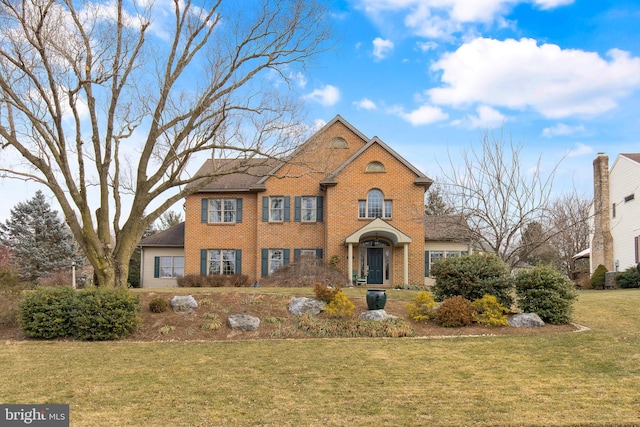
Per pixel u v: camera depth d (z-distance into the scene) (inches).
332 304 660.7
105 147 681.6
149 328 627.2
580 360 444.1
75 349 536.1
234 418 311.1
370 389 372.8
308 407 331.6
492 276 678.5
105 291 614.2
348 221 1146.0
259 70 723.4
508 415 307.7
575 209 1720.0
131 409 330.6
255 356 494.9
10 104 647.1
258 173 1258.6
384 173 1155.9
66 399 354.0
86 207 676.7
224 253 1226.0
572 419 298.2
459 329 613.3
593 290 1130.0
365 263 1161.4
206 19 686.5
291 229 1189.7
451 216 826.2
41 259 1525.6
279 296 725.3
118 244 702.5
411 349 515.5
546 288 641.0
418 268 1135.0
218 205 1238.3
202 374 425.1
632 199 1196.5
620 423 289.7
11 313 641.0
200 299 705.0
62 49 632.4
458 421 299.4
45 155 695.1
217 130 719.1
